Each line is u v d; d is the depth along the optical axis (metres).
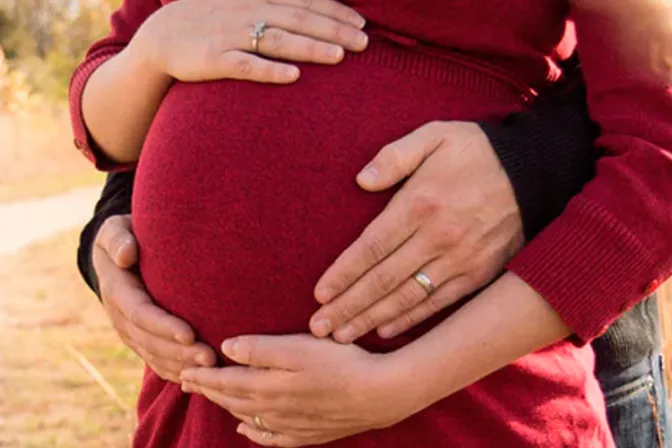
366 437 1.23
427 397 1.16
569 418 1.27
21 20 25.92
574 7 1.23
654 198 1.12
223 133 1.26
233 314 1.25
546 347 1.27
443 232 1.16
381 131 1.21
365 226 1.20
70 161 16.70
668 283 2.20
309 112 1.22
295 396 1.18
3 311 6.22
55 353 5.09
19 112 16.58
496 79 1.28
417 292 1.18
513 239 1.20
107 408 4.20
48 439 3.88
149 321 1.33
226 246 1.24
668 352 2.09
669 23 1.15
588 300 1.13
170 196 1.29
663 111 1.16
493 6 1.22
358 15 1.25
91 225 1.61
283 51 1.25
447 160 1.17
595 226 1.13
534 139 1.21
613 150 1.18
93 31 22.05
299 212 1.20
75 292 6.81
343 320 1.18
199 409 1.33
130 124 1.51
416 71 1.24
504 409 1.23
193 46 1.31
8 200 12.59
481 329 1.15
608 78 1.20
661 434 1.62
